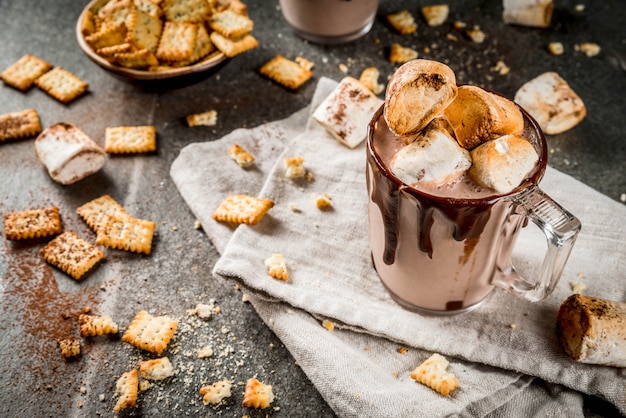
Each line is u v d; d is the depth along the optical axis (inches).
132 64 23.1
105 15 23.8
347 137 22.3
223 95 24.8
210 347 19.7
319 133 23.0
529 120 18.0
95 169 22.9
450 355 19.1
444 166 17.1
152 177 22.9
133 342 19.6
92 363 19.5
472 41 26.2
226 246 20.9
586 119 24.1
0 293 20.7
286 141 23.4
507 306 19.8
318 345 19.1
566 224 16.8
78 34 23.7
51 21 27.3
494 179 17.0
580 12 27.1
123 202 22.4
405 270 18.9
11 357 19.7
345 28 25.7
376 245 19.4
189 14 24.0
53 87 24.9
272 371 19.4
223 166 22.7
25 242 21.6
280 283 20.0
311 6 25.1
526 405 18.7
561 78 24.2
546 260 17.6
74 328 20.1
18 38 26.8
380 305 20.0
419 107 16.9
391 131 17.8
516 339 19.2
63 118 24.4
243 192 22.2
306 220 21.3
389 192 17.5
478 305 19.8
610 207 21.2
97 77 25.5
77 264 20.9
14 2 27.9
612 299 19.8
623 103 24.6
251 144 23.2
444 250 18.1
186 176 22.4
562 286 20.0
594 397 18.9
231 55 23.6
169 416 18.8
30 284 20.8
